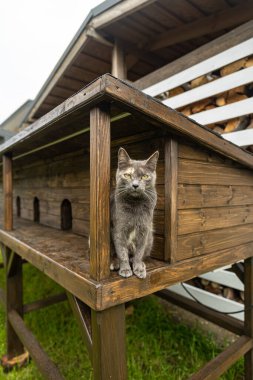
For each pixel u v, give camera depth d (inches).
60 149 73.2
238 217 62.9
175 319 105.3
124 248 40.7
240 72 80.4
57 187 84.4
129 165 41.5
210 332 93.4
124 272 38.8
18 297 82.4
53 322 98.6
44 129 49.1
